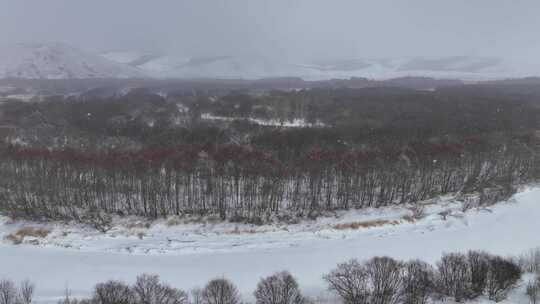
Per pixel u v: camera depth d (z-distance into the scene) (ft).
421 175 238.27
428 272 114.52
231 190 219.20
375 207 213.66
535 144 311.88
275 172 229.04
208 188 218.59
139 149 278.26
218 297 105.60
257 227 189.26
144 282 109.60
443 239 170.81
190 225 190.70
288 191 227.61
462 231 181.78
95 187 216.33
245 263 145.48
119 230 183.52
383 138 329.31
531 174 260.83
